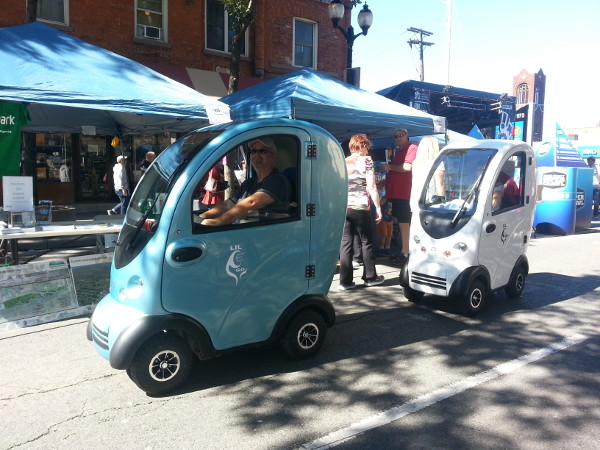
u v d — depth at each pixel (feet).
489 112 60.85
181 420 10.65
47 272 16.93
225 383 12.44
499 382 12.55
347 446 9.68
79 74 20.16
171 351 11.62
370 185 20.59
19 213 17.99
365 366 13.52
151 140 52.26
